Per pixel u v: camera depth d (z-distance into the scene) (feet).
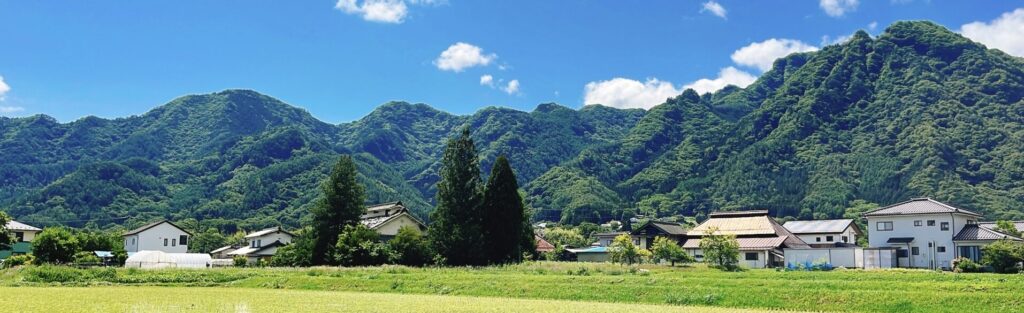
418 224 347.77
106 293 183.01
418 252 290.35
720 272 231.09
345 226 302.25
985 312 128.98
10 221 351.67
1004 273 229.45
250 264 353.72
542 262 287.48
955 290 146.72
